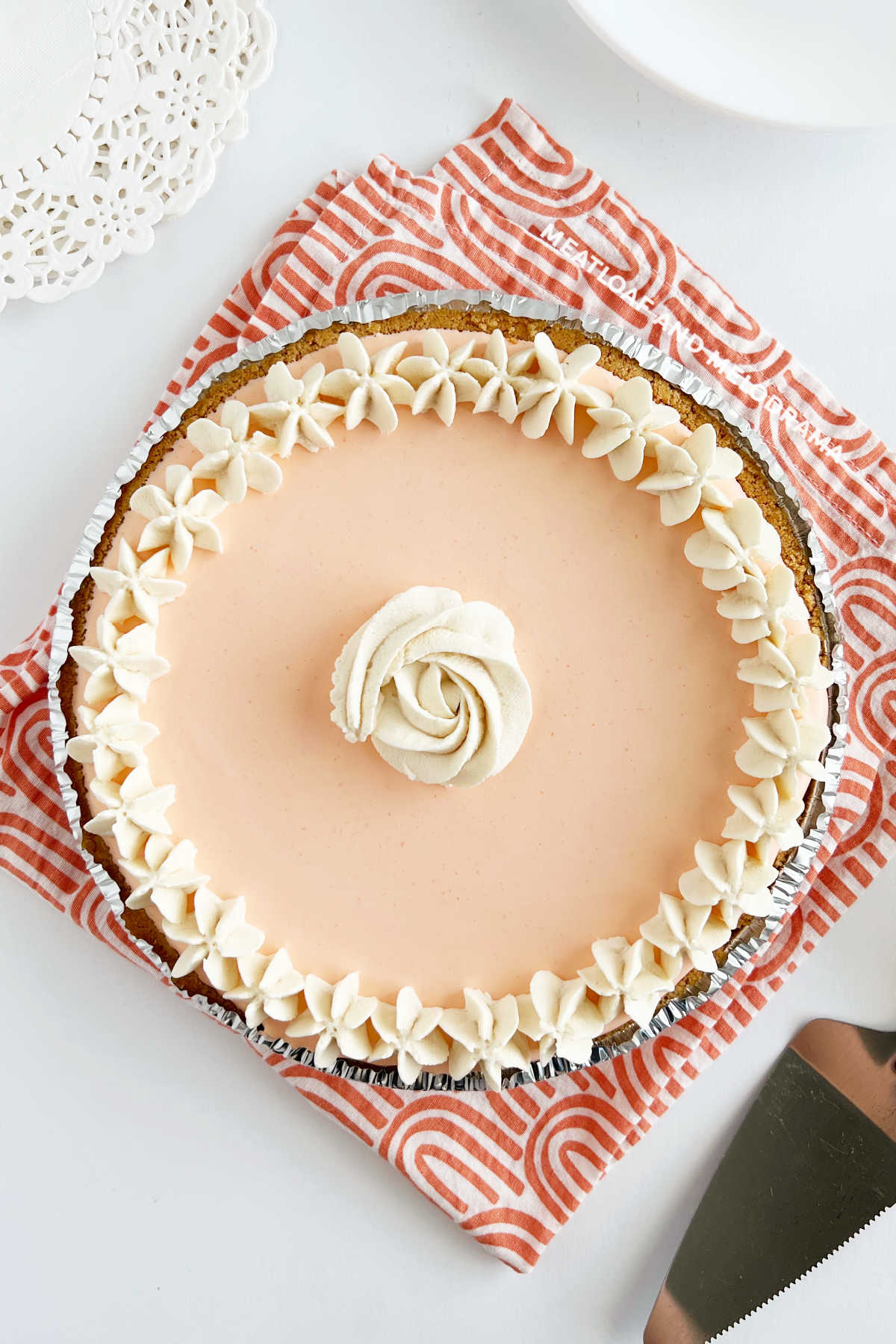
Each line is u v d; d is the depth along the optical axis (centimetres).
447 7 55
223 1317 56
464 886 50
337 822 50
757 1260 55
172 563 50
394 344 50
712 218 56
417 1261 56
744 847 49
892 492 55
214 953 49
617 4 53
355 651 49
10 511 56
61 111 54
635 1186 56
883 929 56
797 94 54
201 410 51
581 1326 56
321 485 50
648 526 50
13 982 56
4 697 53
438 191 55
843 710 51
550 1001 50
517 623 50
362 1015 49
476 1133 55
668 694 50
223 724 50
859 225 56
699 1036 55
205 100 54
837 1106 55
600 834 50
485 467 50
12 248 54
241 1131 56
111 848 50
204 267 56
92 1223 56
